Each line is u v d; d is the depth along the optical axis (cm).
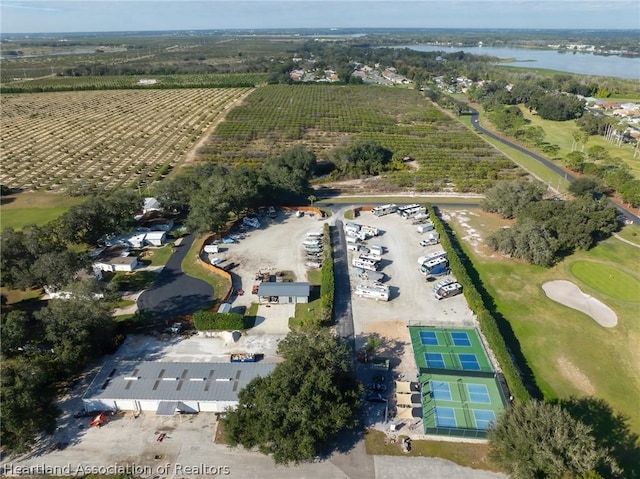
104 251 11419
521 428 5553
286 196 14500
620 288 10038
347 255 11456
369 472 5853
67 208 14438
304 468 5894
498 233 11600
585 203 12119
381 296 9569
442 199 15262
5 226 13162
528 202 13200
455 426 6475
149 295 9625
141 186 16075
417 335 8481
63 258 9081
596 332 8612
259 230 12738
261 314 9038
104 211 11544
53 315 7256
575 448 5119
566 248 11506
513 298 9669
